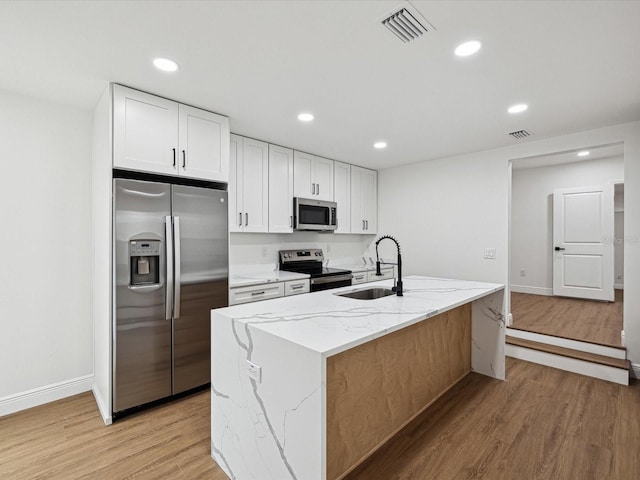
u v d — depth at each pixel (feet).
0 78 7.22
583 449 6.50
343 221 15.10
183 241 8.34
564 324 12.89
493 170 12.96
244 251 12.66
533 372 10.27
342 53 6.29
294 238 14.42
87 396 8.62
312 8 5.02
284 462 4.70
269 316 5.89
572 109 9.00
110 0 4.80
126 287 7.47
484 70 6.94
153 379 7.91
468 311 10.07
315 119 9.82
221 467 5.96
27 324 8.04
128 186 7.48
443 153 13.61
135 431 7.06
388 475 5.80
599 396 8.68
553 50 6.16
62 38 5.74
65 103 8.58
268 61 6.57
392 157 14.32
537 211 19.53
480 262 13.33
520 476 5.76
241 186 11.27
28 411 7.85
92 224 9.02
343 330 5.06
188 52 6.23
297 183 13.11
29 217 8.07
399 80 7.38
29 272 8.07
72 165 8.72
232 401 5.71
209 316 8.86
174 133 8.34
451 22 5.36
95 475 5.74
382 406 6.61
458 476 5.76
